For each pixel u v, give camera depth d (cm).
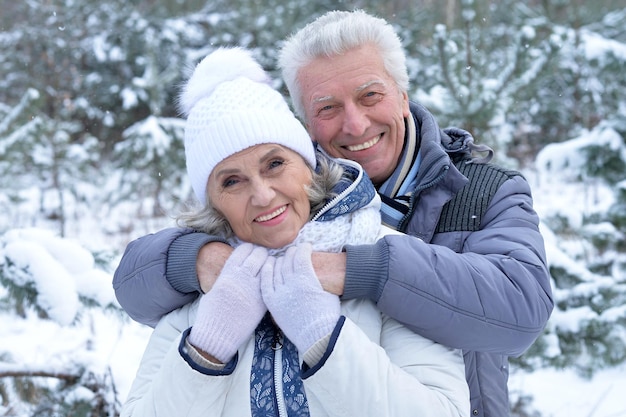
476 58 484
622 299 367
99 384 305
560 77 802
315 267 149
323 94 188
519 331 151
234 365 146
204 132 158
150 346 166
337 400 138
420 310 147
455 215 179
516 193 180
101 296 287
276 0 993
